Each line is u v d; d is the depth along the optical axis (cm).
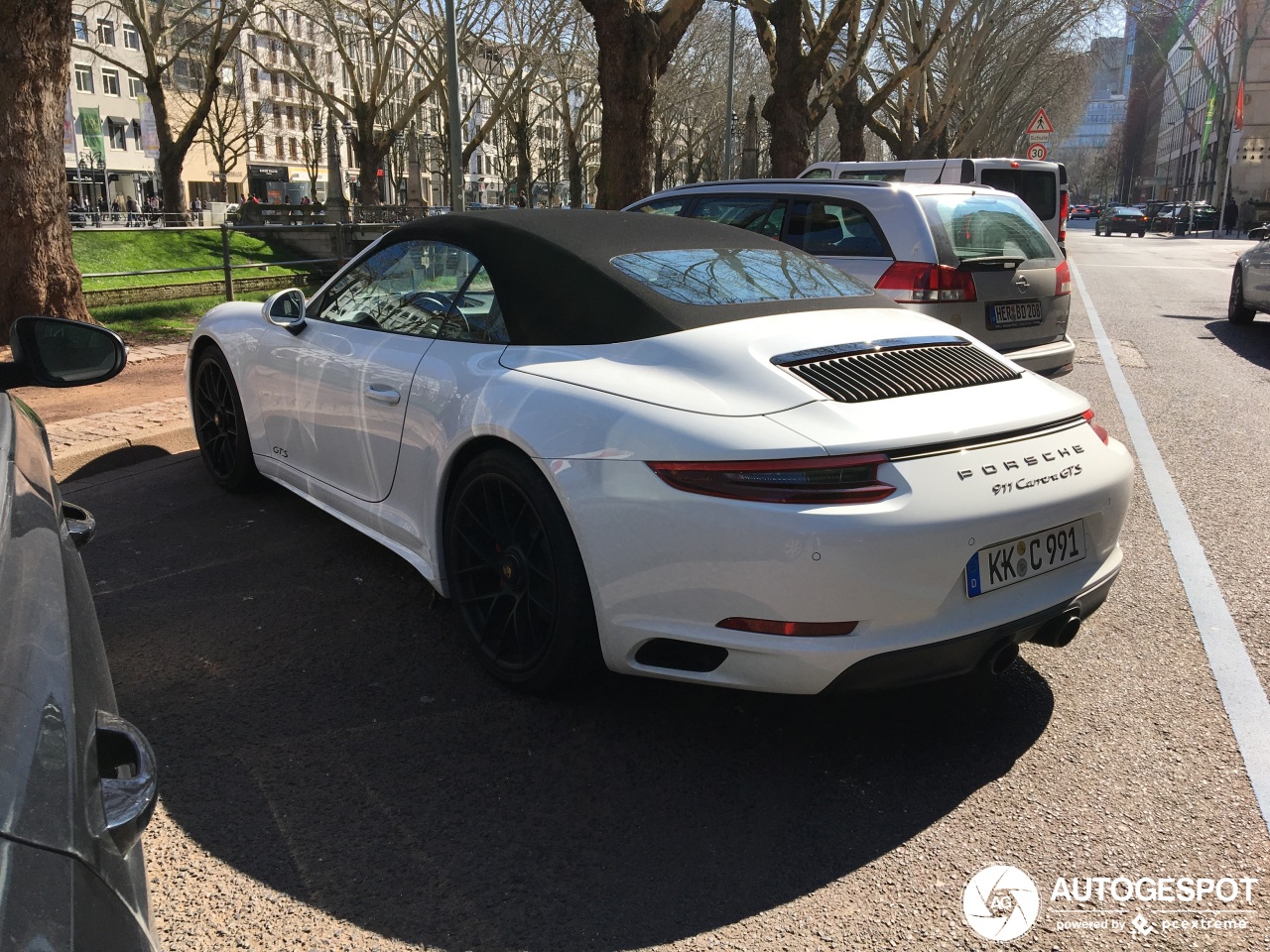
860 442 242
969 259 593
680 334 283
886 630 242
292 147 7388
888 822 248
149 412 654
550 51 3691
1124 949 206
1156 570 423
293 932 206
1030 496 261
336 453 390
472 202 8112
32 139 870
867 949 204
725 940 206
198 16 3625
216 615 365
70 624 131
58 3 866
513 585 299
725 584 242
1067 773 270
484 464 296
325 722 291
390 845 235
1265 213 5769
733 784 263
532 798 255
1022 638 265
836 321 304
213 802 251
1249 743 285
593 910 214
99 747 115
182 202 3161
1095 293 1684
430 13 3334
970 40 3519
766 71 5672
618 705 304
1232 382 856
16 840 90
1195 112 8981
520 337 309
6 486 150
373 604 377
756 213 698
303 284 1691
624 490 255
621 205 1328
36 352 219
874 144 8131
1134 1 5200
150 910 115
